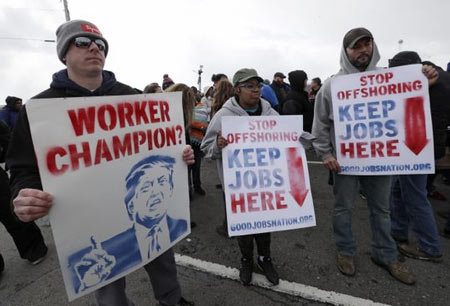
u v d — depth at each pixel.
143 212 1.34
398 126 1.90
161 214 1.44
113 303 1.34
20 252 2.46
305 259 2.39
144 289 2.08
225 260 2.43
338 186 2.15
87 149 1.11
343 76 1.97
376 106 1.93
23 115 1.14
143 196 1.34
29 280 2.27
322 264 2.31
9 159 1.13
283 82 5.48
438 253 2.26
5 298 2.07
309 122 4.23
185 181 1.57
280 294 1.98
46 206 1.00
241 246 2.05
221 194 4.08
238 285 2.08
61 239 1.07
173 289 1.65
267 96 4.25
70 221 1.08
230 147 1.86
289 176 1.91
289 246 2.60
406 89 1.87
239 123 1.86
